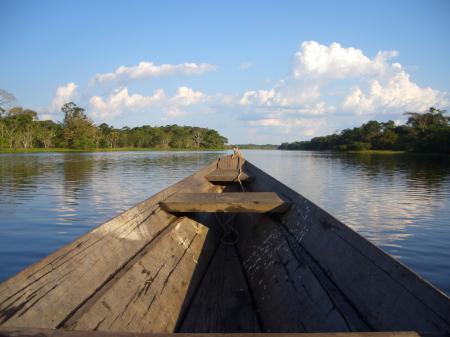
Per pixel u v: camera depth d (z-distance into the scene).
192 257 4.41
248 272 4.52
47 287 2.13
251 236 5.20
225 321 3.49
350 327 2.30
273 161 48.12
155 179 19.89
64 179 19.66
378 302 2.25
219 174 8.84
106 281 2.73
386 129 87.25
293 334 1.61
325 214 3.46
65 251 2.44
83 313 2.20
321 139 142.00
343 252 2.89
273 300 3.46
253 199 4.90
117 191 14.93
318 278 3.02
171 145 112.62
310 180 20.59
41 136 77.88
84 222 9.39
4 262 6.55
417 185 17.92
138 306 2.81
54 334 1.52
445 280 5.85
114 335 1.54
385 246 7.61
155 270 3.41
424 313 1.87
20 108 72.38
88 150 79.31
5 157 45.81
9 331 1.53
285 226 4.47
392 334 1.60
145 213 4.11
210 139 127.06
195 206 4.71
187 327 3.34
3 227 8.87
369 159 50.53
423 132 69.12
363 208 11.66
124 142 99.12
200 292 4.02
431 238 8.16
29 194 14.03
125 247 3.29
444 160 45.84
